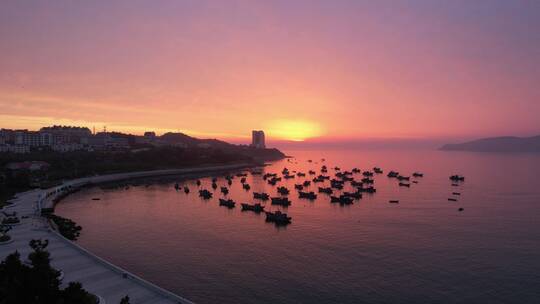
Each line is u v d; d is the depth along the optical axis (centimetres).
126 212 12288
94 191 17462
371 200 15212
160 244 8506
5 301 3141
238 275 6681
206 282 6356
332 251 8119
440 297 5850
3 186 14575
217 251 8056
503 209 12950
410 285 6297
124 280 5153
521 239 9056
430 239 9069
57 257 6119
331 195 16688
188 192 17200
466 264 7300
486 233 9625
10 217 9244
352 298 5794
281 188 17438
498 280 6519
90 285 4972
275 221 11038
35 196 13488
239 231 9856
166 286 6169
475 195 16238
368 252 8044
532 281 6475
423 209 13100
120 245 8356
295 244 8650
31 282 3334
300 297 5822
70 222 9506
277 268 7050
